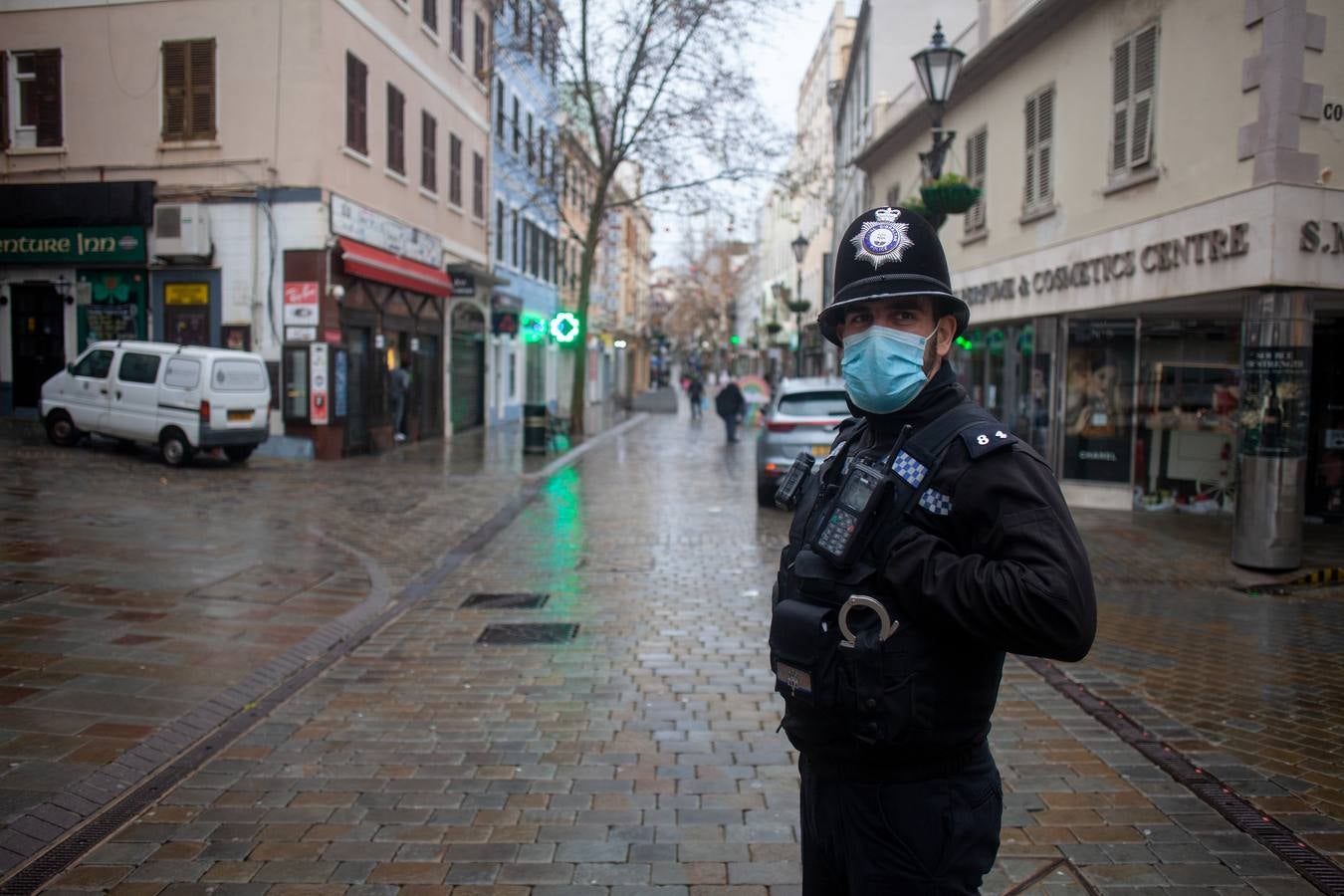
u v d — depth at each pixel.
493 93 28.33
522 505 13.42
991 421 1.89
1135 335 13.96
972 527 1.83
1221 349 13.69
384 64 19.91
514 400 32.34
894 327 1.99
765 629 7.05
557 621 7.24
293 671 5.89
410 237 21.16
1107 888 3.40
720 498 14.50
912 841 1.88
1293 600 8.50
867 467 1.92
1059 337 14.22
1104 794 4.19
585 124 31.84
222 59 17.09
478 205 27.27
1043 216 14.30
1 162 17.84
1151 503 13.97
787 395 13.52
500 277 26.91
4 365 18.42
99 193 17.36
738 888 3.41
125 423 15.17
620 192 30.48
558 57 24.09
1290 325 9.30
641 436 28.38
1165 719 5.19
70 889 3.33
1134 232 11.77
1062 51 13.69
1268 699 5.59
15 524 9.62
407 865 3.55
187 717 4.92
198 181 17.28
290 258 17.08
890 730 1.81
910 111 19.77
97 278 17.73
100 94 17.50
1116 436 14.13
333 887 3.39
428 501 13.34
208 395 14.57
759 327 61.81
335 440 17.59
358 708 5.26
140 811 3.94
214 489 13.09
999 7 15.90
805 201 50.59
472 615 7.42
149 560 8.43
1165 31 11.14
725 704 5.37
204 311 17.41
